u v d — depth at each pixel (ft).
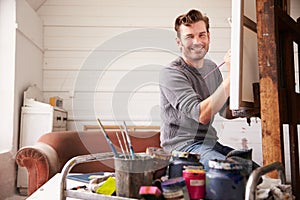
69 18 12.54
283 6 4.50
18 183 10.03
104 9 12.62
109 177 3.51
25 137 10.21
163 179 2.91
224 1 12.69
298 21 4.46
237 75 3.48
